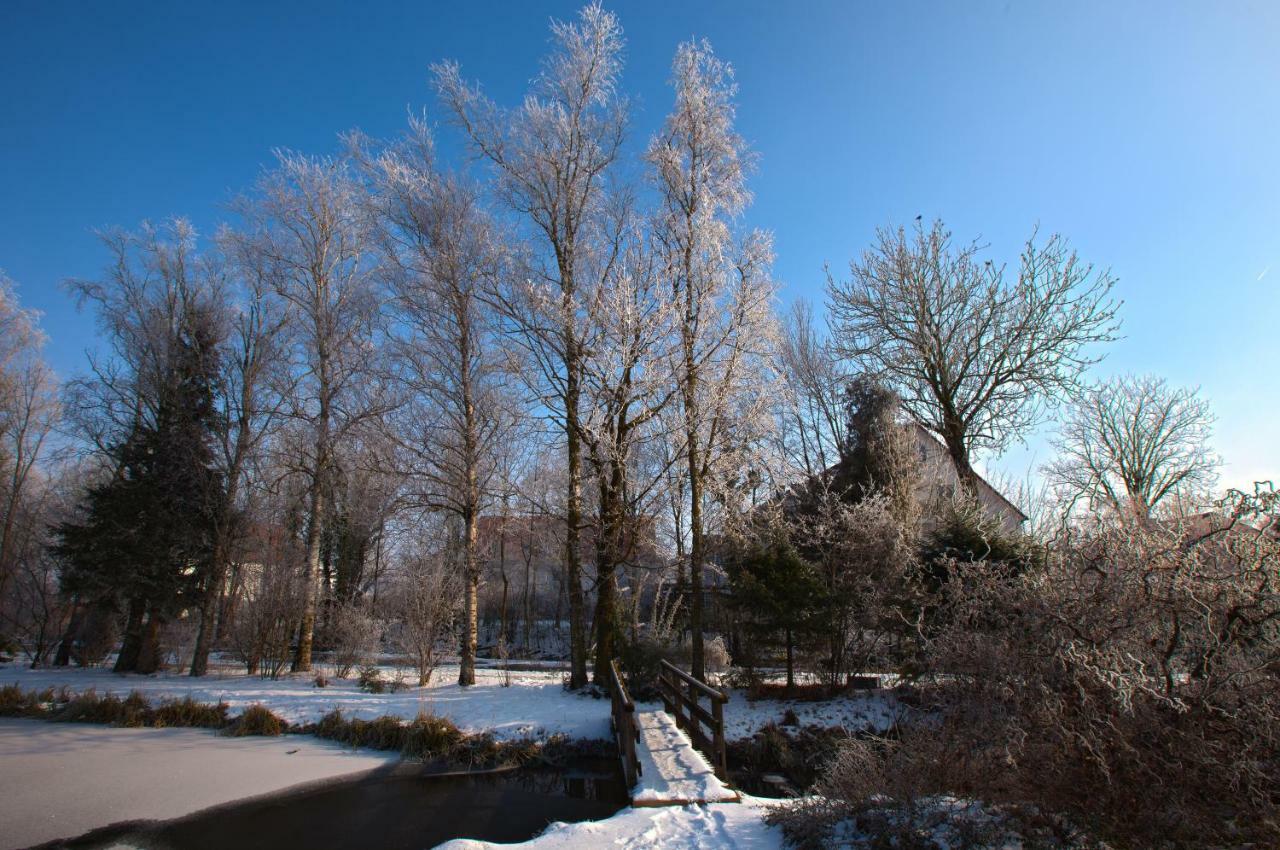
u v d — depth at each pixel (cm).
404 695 1489
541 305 1423
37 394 2688
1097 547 546
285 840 843
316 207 1970
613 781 1095
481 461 1620
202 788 1005
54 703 1450
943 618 659
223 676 1820
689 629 2262
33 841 814
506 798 1013
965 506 1573
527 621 3403
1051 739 509
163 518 1942
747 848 575
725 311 1520
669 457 1549
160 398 2002
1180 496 662
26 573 2567
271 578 1884
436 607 1678
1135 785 480
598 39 1555
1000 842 495
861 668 1545
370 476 1836
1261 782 462
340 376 1941
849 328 2392
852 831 553
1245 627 500
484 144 1574
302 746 1230
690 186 1556
